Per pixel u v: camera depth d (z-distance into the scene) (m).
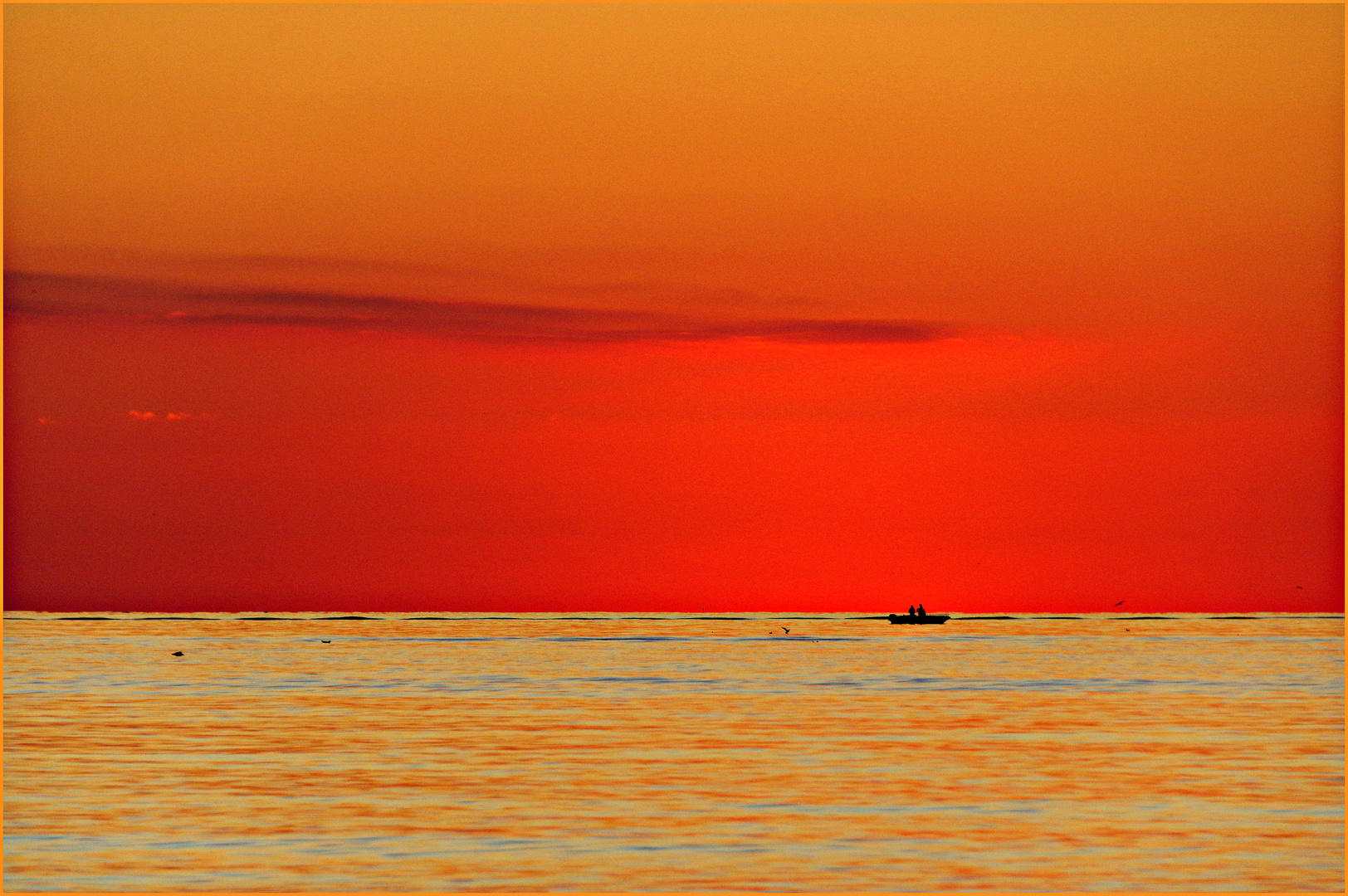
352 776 199.75
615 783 192.62
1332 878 140.38
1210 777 197.75
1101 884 137.62
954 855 149.00
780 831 160.25
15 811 172.00
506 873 141.75
